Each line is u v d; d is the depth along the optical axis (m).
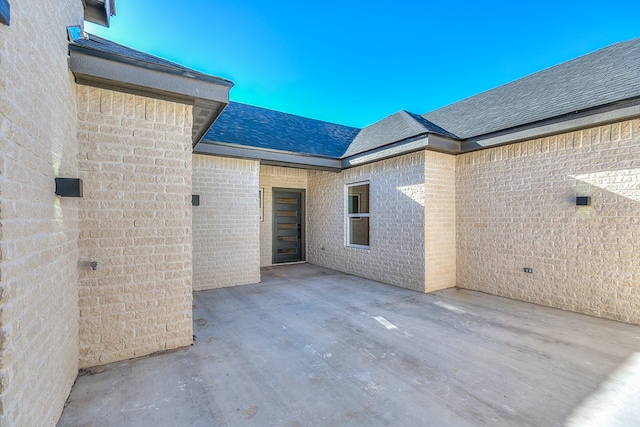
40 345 1.83
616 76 4.84
